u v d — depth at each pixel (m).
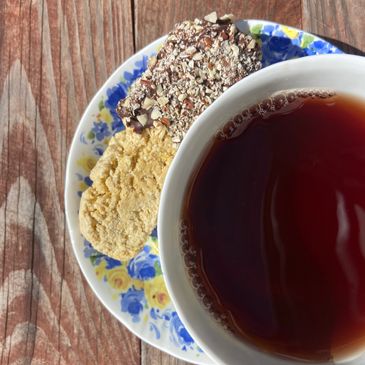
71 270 0.21
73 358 0.21
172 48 0.19
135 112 0.19
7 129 0.21
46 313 0.21
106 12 0.21
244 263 0.17
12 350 0.21
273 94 0.16
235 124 0.16
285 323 0.17
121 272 0.19
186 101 0.18
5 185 0.21
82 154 0.19
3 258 0.21
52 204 0.21
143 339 0.19
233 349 0.16
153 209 0.19
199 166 0.16
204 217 0.16
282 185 0.17
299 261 0.17
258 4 0.21
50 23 0.21
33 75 0.21
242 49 0.18
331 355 0.16
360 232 0.17
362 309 0.17
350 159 0.17
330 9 0.21
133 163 0.19
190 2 0.21
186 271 0.16
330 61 0.15
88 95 0.21
